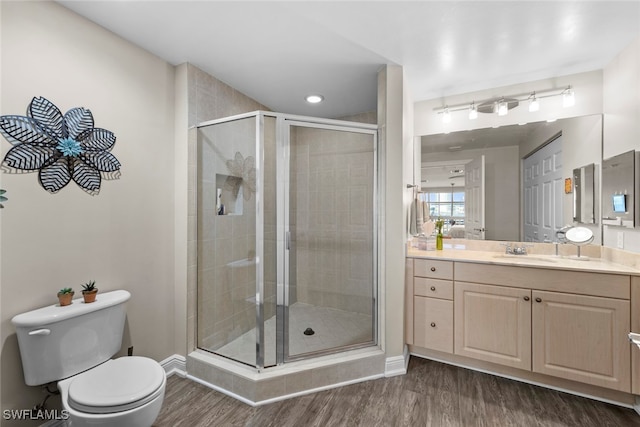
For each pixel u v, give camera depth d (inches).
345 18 65.1
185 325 83.7
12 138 52.9
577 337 71.7
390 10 62.3
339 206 87.1
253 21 66.1
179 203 85.0
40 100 56.4
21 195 54.1
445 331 86.8
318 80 96.6
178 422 64.7
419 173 113.8
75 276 62.0
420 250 102.9
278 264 78.9
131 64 73.4
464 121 107.0
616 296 68.2
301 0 59.3
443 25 67.2
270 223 78.4
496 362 80.6
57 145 58.9
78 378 53.2
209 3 60.1
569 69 88.0
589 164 88.1
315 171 83.7
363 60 83.2
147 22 66.0
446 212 110.3
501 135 102.1
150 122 78.2
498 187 102.7
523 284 77.5
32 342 51.8
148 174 77.6
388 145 85.3
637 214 70.7
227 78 94.9
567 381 75.6
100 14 62.9
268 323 77.2
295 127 81.0
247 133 78.4
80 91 62.9
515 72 90.1
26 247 54.7
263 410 68.7
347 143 86.2
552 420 65.9
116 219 70.0
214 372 77.3
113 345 63.2
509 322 79.0
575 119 90.6
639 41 70.9
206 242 85.9
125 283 72.1
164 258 82.2
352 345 85.6
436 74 91.6
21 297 54.1
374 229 87.7
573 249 91.9
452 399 73.1
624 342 67.5
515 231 100.6
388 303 84.7
